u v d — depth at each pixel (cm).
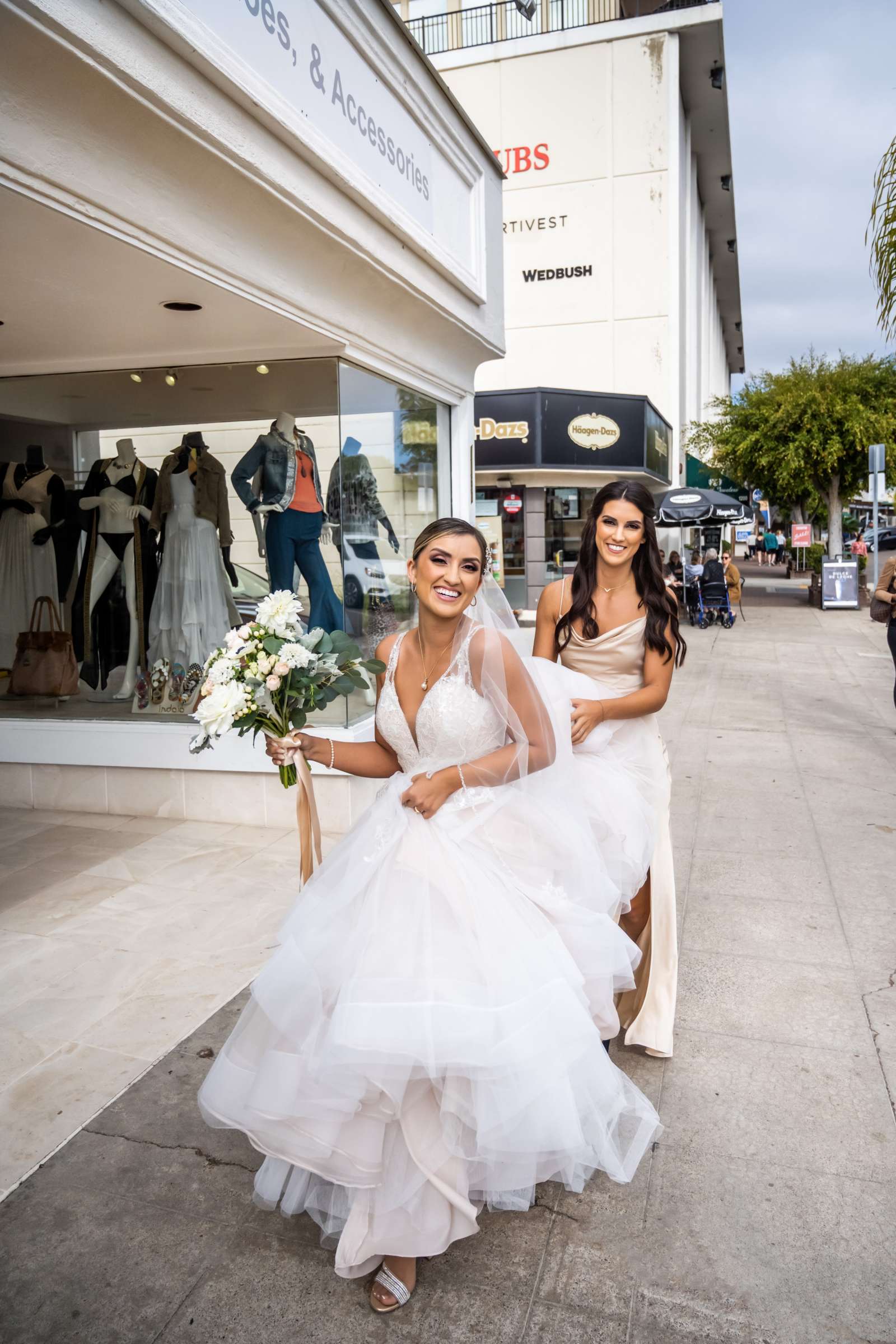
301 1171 216
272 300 405
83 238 307
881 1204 230
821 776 646
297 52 384
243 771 523
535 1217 228
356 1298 204
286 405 502
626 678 295
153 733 532
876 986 345
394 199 507
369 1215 197
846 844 504
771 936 390
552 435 1669
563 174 2089
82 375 521
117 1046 306
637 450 1759
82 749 545
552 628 300
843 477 2055
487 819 218
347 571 517
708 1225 224
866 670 1115
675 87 2000
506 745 224
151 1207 233
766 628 1593
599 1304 200
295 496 509
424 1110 198
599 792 269
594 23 2048
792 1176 241
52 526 547
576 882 230
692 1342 190
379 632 570
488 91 2097
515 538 1762
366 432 537
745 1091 280
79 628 548
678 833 529
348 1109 188
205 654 534
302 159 388
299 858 466
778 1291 203
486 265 671
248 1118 197
